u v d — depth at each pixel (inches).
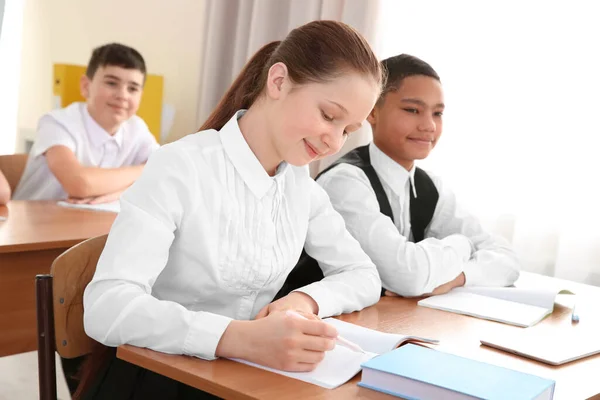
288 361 36.5
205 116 125.8
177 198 44.1
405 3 101.4
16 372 98.3
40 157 104.2
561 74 88.8
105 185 97.8
